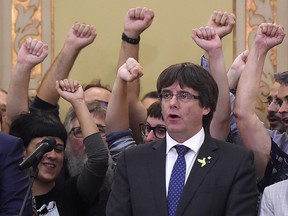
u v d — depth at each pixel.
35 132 7.19
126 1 9.62
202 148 6.30
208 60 8.02
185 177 6.21
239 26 9.56
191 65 6.42
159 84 6.42
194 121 6.31
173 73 6.33
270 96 8.48
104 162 7.12
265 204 6.14
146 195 6.17
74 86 7.43
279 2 9.62
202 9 9.65
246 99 6.94
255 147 6.92
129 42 8.45
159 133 7.48
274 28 7.13
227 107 7.22
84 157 7.71
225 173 6.18
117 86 7.62
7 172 5.88
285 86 7.62
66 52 8.35
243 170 6.20
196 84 6.30
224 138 7.25
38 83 9.52
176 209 6.09
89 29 8.41
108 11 9.63
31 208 5.91
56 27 9.58
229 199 6.12
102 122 7.91
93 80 9.21
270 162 6.91
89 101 8.21
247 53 8.19
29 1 9.55
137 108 8.37
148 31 9.61
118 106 7.63
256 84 7.00
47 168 7.14
